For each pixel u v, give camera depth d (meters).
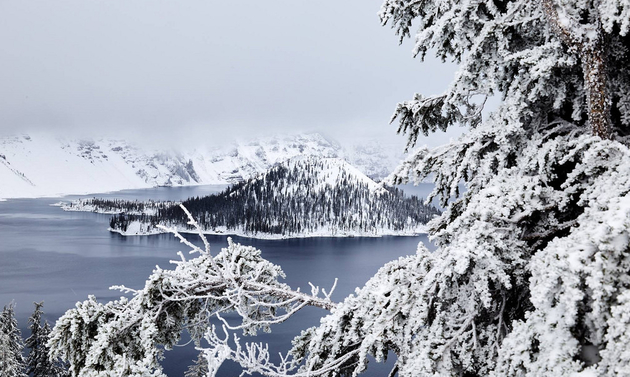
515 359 2.49
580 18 3.36
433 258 3.41
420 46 4.47
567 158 3.23
